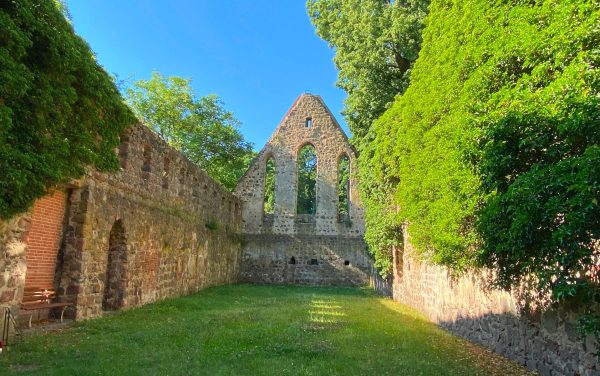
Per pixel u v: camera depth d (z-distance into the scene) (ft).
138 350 22.66
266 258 89.25
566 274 14.11
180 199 54.90
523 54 17.37
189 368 19.47
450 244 26.76
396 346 26.27
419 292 47.57
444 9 31.81
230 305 46.55
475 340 30.07
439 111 29.99
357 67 65.05
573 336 18.47
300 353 23.07
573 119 13.14
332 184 90.99
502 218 17.52
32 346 22.67
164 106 101.81
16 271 24.82
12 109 23.13
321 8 77.05
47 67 25.86
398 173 46.19
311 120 94.43
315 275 87.51
